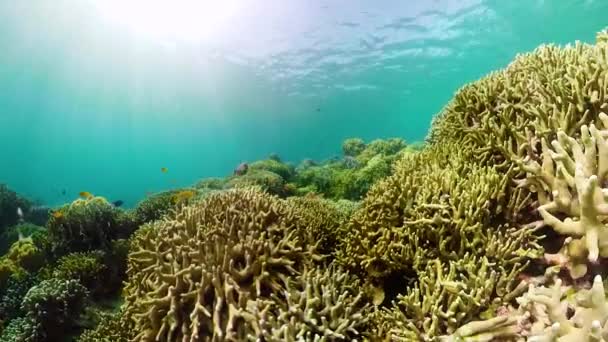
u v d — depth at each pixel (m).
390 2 5.42
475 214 0.72
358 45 7.11
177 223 0.91
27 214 3.48
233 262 0.77
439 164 0.95
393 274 0.84
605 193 0.54
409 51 7.62
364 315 0.75
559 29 6.71
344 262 0.89
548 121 0.76
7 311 1.67
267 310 0.69
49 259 2.01
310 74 9.15
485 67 9.25
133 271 1.00
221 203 0.97
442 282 0.65
